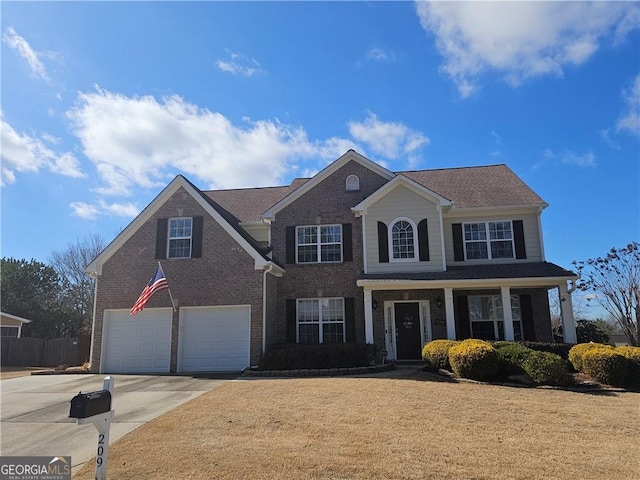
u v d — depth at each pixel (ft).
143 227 62.13
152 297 59.67
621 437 25.63
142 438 25.39
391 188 63.21
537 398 35.68
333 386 39.45
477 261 63.98
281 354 53.57
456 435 25.23
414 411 30.37
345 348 53.67
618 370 40.16
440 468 20.30
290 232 67.00
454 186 72.23
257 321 57.62
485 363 42.34
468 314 62.34
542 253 63.00
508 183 70.85
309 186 68.23
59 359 90.17
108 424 17.89
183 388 42.60
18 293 131.95
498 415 29.96
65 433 27.89
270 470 19.99
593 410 31.86
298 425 26.91
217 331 58.65
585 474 19.97
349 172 68.23
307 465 20.49
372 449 22.61
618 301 84.53
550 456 22.18
